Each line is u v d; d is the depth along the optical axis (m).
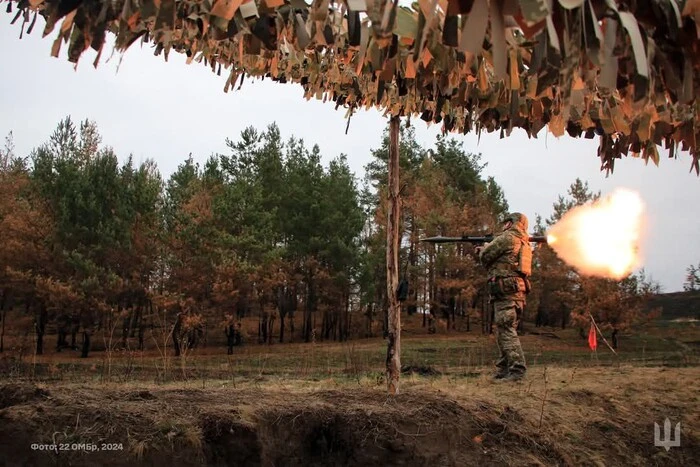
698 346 17.02
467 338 25.56
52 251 25.44
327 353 17.83
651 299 21.75
